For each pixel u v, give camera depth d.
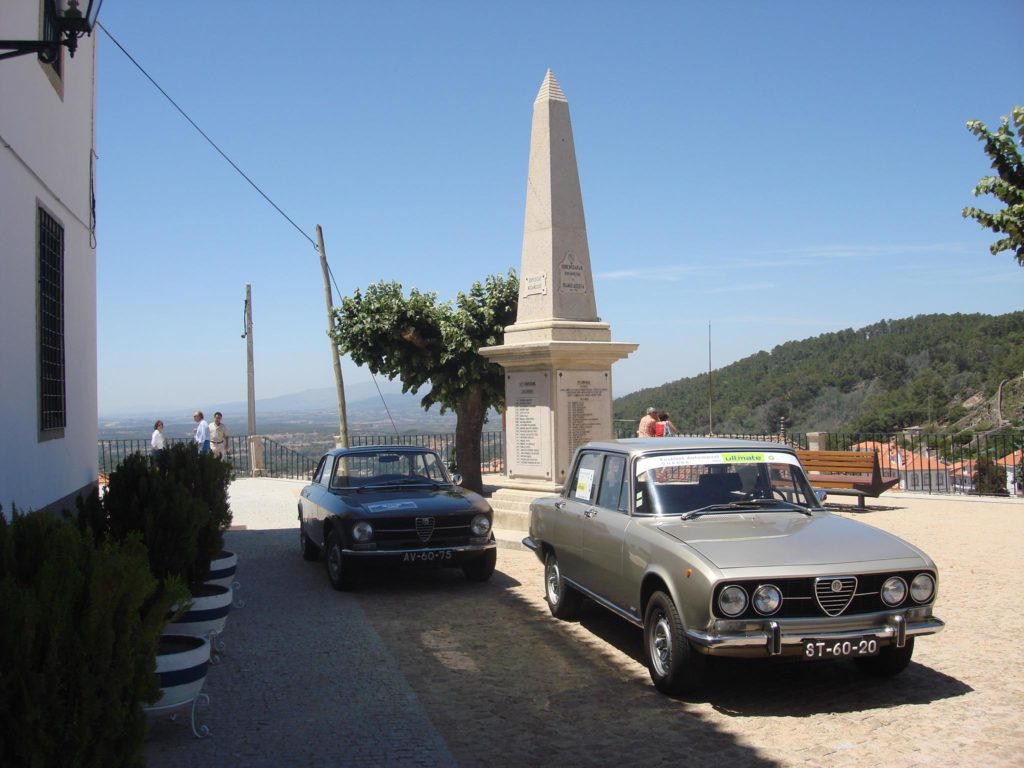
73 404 9.78
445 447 21.48
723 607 5.27
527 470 12.64
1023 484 17.06
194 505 6.57
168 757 4.80
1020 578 9.11
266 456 27.94
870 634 5.33
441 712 5.59
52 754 3.13
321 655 6.92
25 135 7.73
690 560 5.53
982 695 5.66
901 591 5.50
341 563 9.18
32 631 3.07
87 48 10.84
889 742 4.92
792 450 7.18
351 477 10.62
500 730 5.26
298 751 4.90
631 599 6.37
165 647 5.29
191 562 6.51
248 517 16.30
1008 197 12.77
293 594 9.32
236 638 7.47
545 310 12.56
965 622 7.46
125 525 6.34
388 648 7.13
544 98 12.73
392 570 10.54
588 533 7.23
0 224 6.95
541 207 12.71
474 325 15.88
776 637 5.21
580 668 6.53
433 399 16.77
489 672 6.45
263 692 5.98
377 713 5.54
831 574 5.38
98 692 3.26
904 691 5.79
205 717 5.47
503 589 9.48
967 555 10.43
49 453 8.50
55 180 8.95
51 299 8.88
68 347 9.52
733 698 5.75
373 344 16.25
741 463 6.96
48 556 3.58
